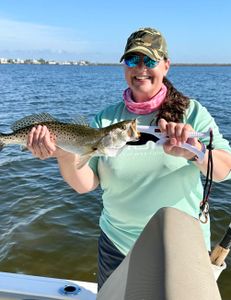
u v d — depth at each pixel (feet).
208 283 4.68
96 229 20.84
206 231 8.82
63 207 23.25
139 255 6.02
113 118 9.87
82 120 9.12
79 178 9.52
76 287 9.97
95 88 142.41
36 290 9.81
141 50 8.75
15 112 67.10
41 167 31.09
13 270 17.49
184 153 7.84
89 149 8.61
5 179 28.22
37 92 116.67
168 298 4.40
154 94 9.25
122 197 9.32
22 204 23.72
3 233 20.18
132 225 9.38
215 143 8.55
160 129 7.74
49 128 8.69
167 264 4.95
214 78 246.68
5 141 8.87
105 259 9.98
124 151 8.91
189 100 9.30
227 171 8.55
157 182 9.00
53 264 17.98
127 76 9.30
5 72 321.52
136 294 5.35
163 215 5.98
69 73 332.19
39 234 20.18
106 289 7.14
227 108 73.26
